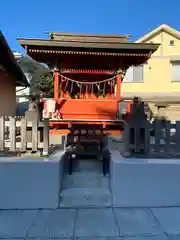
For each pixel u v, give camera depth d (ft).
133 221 9.87
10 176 11.20
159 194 11.44
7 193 11.19
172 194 11.47
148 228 9.29
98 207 11.34
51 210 11.02
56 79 22.49
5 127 12.55
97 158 15.01
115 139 20.67
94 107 22.85
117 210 11.00
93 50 20.83
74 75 24.03
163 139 12.50
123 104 22.65
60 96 23.59
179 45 51.70
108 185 12.89
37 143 12.41
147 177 11.44
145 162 11.57
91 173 13.99
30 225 9.53
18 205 11.18
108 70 23.43
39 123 12.45
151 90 51.52
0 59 25.08
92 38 23.27
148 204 11.43
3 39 21.39
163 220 9.98
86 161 14.75
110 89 24.44
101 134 15.30
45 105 21.56
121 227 9.36
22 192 11.21
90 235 8.78
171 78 51.67
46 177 11.25
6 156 12.25
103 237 8.64
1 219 10.07
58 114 21.85
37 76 59.06
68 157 14.64
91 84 24.03
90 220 9.98
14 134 12.30
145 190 11.44
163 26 51.44
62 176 12.85
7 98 32.94
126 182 11.41
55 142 19.26
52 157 12.34
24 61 58.03
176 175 11.48
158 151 12.48
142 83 51.57
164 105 47.37
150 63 51.67
